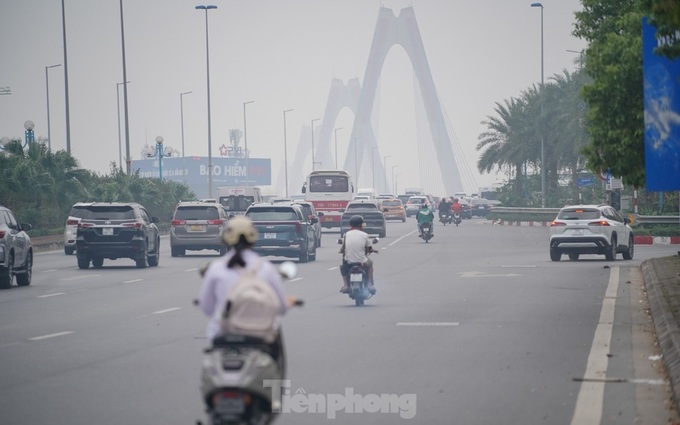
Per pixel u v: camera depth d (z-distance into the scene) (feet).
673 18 100.89
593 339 109.50
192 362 95.76
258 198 496.64
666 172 121.60
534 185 626.23
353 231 149.28
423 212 363.97
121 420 69.56
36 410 73.15
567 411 71.77
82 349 105.09
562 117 507.30
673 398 74.95
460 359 96.02
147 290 179.73
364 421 69.05
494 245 334.65
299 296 163.63
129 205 238.68
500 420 68.90
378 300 155.94
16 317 136.87
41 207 377.91
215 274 55.57
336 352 101.09
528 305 145.79
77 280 204.54
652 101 122.01
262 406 52.11
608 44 155.22
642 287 171.94
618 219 254.06
